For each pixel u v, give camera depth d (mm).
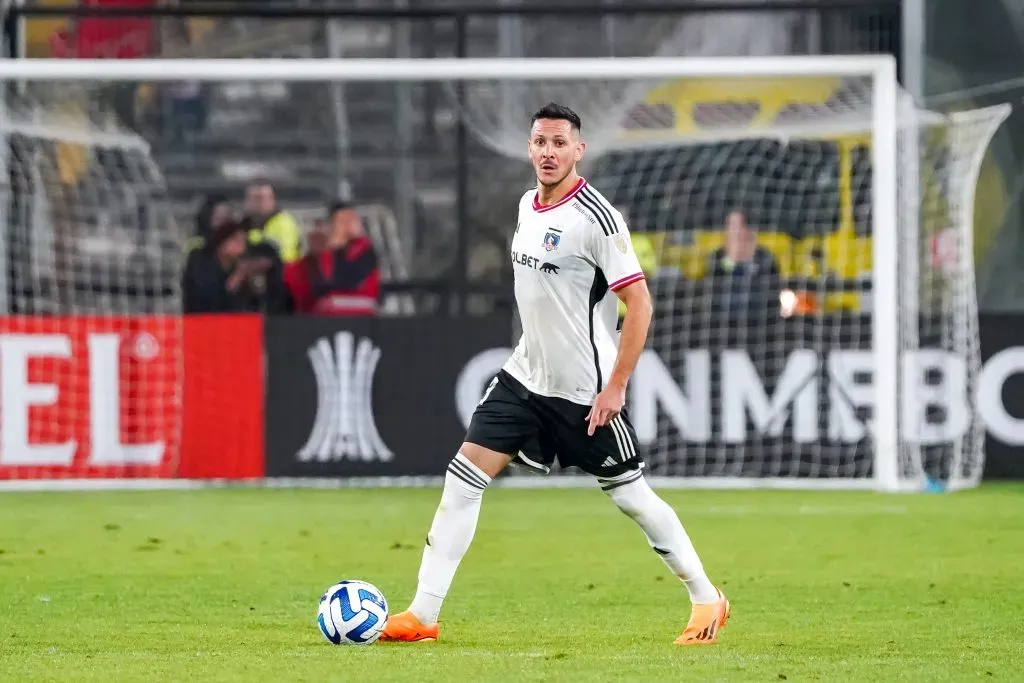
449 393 46656
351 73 45281
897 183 47531
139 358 46000
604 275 20562
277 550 32531
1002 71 56344
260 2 61812
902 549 32594
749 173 51406
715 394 46562
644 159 52406
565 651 20594
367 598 21141
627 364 20375
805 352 46594
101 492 45000
